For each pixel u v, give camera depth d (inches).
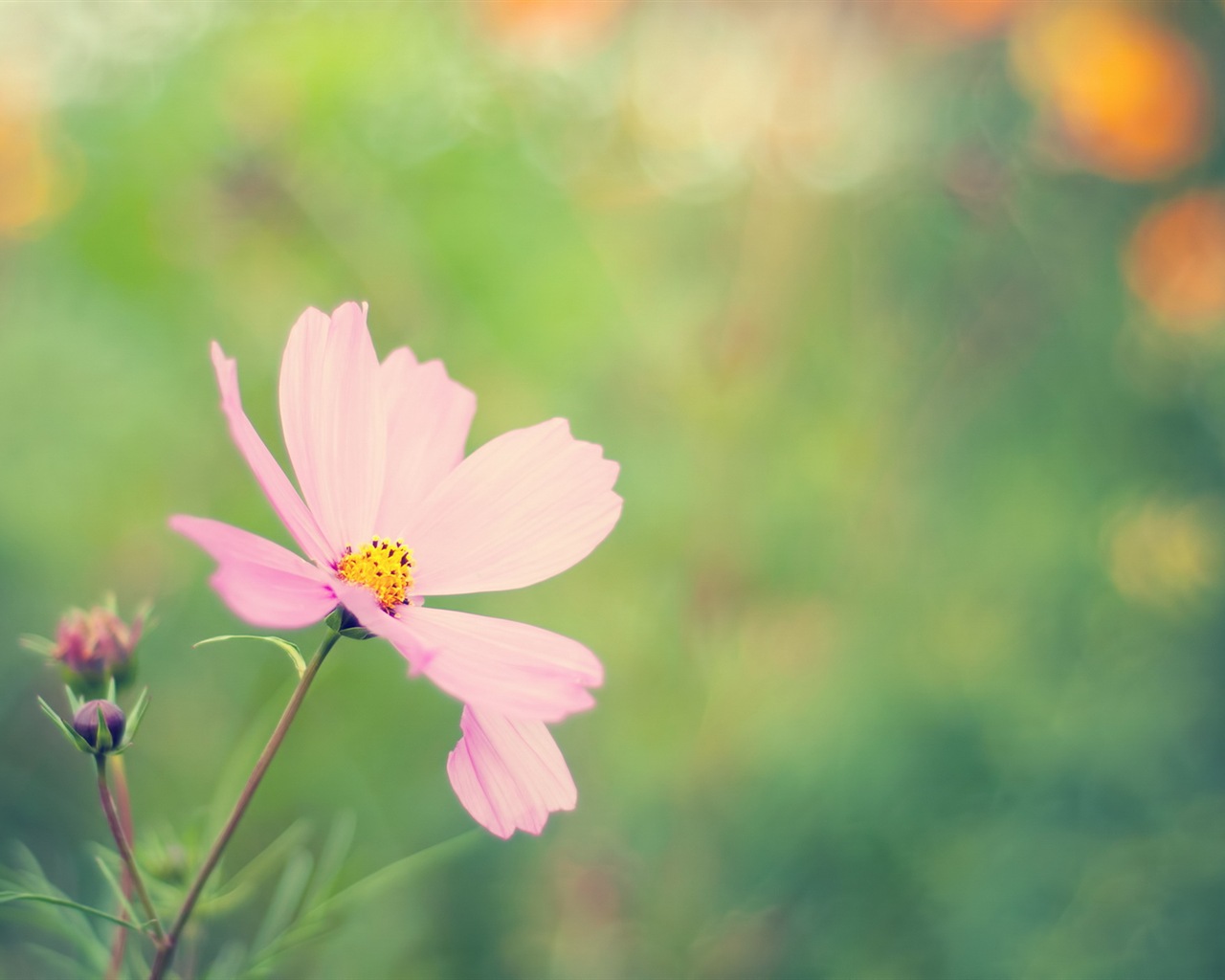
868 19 34.5
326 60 31.3
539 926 29.1
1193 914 31.4
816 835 31.7
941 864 31.4
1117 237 39.4
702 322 34.0
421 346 32.1
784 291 34.0
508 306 34.3
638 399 34.0
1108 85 36.1
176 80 32.0
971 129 37.4
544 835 30.4
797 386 35.6
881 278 36.9
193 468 34.5
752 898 30.6
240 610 17.2
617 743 31.9
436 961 27.5
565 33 33.7
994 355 37.2
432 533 19.3
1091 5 36.7
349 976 26.0
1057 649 36.8
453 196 34.4
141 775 28.8
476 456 19.4
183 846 20.5
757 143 34.4
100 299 33.8
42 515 33.1
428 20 33.3
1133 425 40.1
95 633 19.5
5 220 32.8
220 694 30.8
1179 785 33.7
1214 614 36.9
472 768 18.5
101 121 32.6
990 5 34.6
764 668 33.0
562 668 18.7
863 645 34.6
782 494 34.4
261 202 30.9
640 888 30.2
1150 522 38.3
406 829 29.3
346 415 19.0
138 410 34.5
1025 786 33.2
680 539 33.4
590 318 34.6
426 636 18.6
